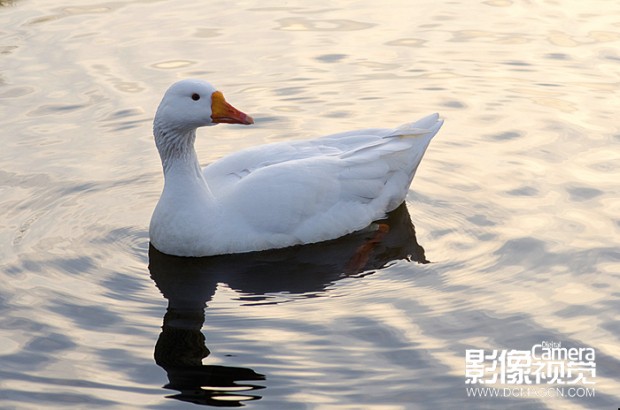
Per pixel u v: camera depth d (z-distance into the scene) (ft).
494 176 46.91
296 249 41.81
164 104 40.42
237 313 36.52
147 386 32.04
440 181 46.96
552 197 44.50
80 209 44.57
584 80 55.93
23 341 34.45
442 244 41.37
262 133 51.70
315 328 35.19
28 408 31.01
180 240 40.91
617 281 37.50
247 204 41.37
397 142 44.57
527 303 36.24
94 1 66.59
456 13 64.69
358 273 39.50
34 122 52.01
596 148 48.85
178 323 35.83
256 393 31.50
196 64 57.72
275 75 57.00
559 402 30.81
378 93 55.31
